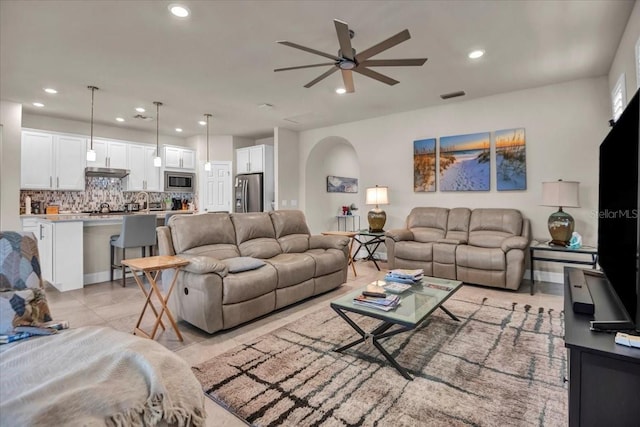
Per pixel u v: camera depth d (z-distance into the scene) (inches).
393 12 102.7
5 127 182.9
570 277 79.4
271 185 275.4
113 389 37.5
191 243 125.6
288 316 123.3
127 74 149.0
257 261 126.0
